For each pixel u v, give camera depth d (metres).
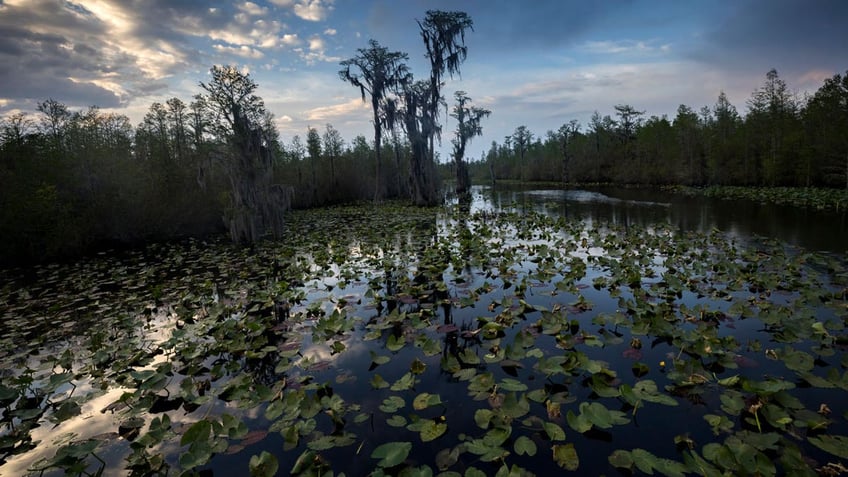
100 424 3.70
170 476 2.91
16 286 9.55
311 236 14.95
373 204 30.48
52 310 7.30
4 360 5.21
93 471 3.02
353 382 4.14
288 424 3.42
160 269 10.55
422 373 4.27
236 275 9.55
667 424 3.21
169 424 3.40
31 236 12.84
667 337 4.84
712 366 4.08
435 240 13.09
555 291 6.80
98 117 19.64
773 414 3.12
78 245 14.07
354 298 7.10
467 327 5.55
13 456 3.28
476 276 8.15
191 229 18.27
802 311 5.30
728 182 34.75
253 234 14.48
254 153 14.62
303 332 5.64
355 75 28.66
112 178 16.33
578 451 2.94
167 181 18.42
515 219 17.22
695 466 2.60
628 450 2.92
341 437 3.15
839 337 4.50
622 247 10.28
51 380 4.33
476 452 2.84
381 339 5.29
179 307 6.79
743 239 11.16
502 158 91.50
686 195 29.67
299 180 32.56
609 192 36.72
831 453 2.72
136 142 22.14
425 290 7.25
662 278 7.31
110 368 4.89
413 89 27.84
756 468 2.55
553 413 3.37
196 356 4.95
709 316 5.32
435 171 31.59
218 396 4.05
